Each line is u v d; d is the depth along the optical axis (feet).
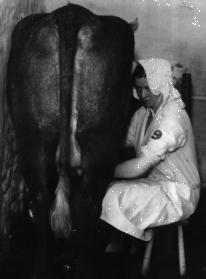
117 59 9.23
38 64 8.91
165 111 10.18
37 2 13.69
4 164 11.17
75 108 8.95
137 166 9.89
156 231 11.71
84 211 9.38
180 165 10.39
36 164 9.23
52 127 9.03
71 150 9.21
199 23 14.75
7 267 10.39
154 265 11.03
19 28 9.82
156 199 9.78
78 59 8.83
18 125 9.48
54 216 9.18
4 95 10.71
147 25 14.90
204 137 15.19
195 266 11.12
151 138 9.92
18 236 11.59
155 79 10.11
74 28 8.69
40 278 9.55
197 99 15.10
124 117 9.76
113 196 9.71
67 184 9.05
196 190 10.53
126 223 9.63
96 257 10.21
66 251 10.35
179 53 14.97
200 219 13.57
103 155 9.31
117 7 14.88
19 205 12.43
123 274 10.57
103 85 8.98
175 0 14.70
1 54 10.36
